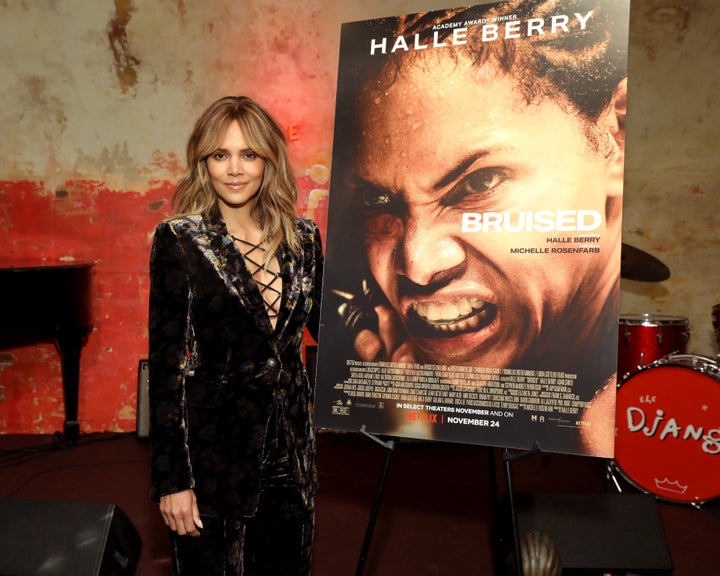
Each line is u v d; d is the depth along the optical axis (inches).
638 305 213.3
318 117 204.2
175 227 60.8
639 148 211.2
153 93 201.6
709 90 207.6
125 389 205.9
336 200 75.5
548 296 68.2
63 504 91.0
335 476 168.1
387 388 72.9
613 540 98.5
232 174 62.7
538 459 183.0
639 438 151.1
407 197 73.3
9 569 84.3
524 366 68.4
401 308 72.9
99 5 198.5
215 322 60.7
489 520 138.6
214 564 61.9
